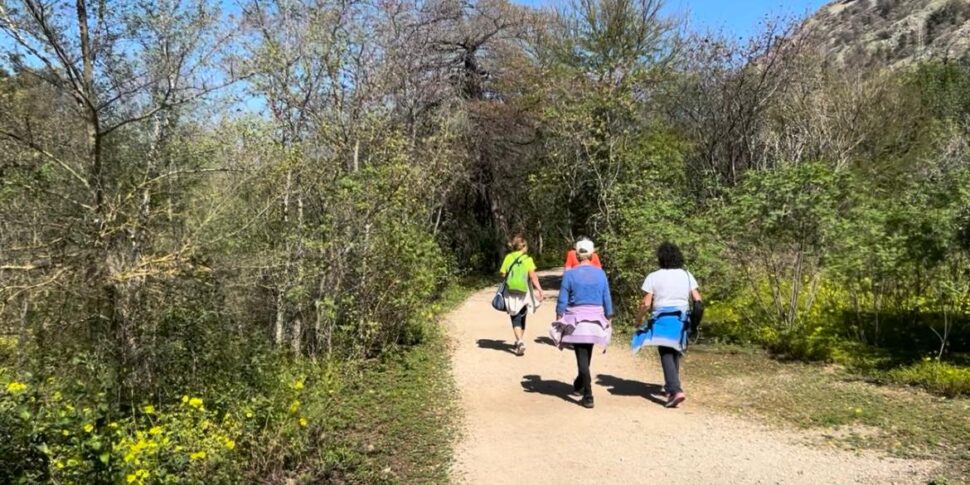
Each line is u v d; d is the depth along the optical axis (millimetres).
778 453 5520
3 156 5766
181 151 6609
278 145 8211
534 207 21172
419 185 10258
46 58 5543
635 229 12445
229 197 6848
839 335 9203
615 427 6301
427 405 7168
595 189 15484
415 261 9898
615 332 11359
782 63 18953
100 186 5746
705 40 19781
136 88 6199
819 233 9180
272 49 8008
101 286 5609
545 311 14492
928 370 7469
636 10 20656
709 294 11453
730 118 18984
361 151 9953
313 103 9094
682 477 5098
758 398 7156
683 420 6473
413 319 10227
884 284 8984
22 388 4078
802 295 9852
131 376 5938
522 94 21172
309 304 8898
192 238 6164
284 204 8547
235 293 7379
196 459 4621
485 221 23953
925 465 5133
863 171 18594
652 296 7148
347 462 5426
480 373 8641
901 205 9000
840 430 6047
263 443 5277
